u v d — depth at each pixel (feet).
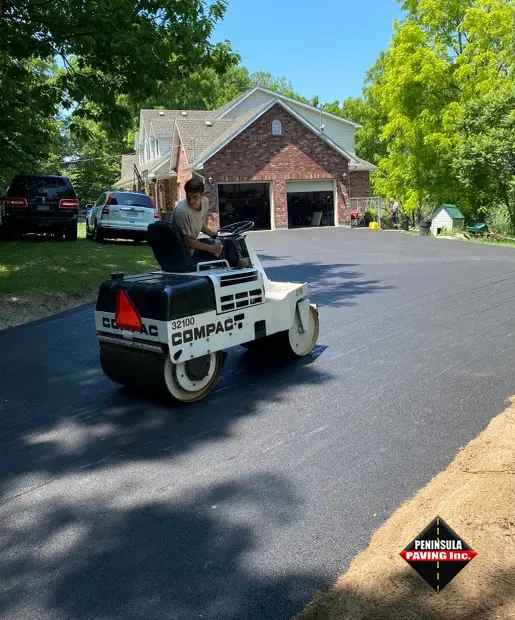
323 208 103.04
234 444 14.28
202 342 16.58
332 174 101.60
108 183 174.60
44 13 38.01
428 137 85.15
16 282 36.04
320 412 16.10
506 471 11.83
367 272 42.24
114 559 9.97
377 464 12.87
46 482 12.76
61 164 167.22
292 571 9.43
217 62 43.09
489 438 13.73
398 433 14.46
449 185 86.79
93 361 22.03
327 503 11.40
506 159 67.72
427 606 8.21
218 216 95.76
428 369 19.36
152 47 39.58
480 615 7.93
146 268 43.09
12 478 13.01
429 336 23.52
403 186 95.40
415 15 93.56
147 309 15.96
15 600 9.07
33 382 19.74
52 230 60.70
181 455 13.82
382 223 104.83
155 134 124.77
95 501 11.89
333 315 28.25
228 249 18.93
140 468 13.24
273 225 98.53
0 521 11.27
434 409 15.89
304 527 10.63
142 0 40.09
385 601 8.43
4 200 57.77
